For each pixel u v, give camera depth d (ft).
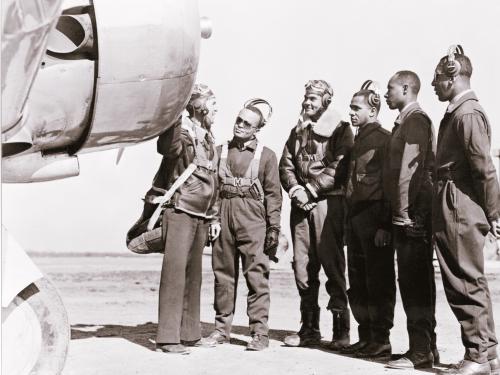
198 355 19.84
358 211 20.04
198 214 20.44
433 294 18.67
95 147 17.47
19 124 14.37
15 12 12.30
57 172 17.29
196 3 17.51
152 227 20.43
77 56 16.26
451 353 20.80
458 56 17.24
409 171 18.28
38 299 13.76
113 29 16.22
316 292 21.65
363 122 20.35
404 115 18.83
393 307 20.04
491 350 16.97
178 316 20.16
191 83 17.60
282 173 22.00
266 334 21.11
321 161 21.48
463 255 16.88
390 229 19.79
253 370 18.07
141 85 16.74
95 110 16.57
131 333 23.95
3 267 13.44
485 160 16.67
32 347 13.70
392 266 19.95
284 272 51.42
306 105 21.61
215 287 21.85
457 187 16.97
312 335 21.57
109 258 74.84
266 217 21.58
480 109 16.96
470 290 16.83
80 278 51.65
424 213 18.28
